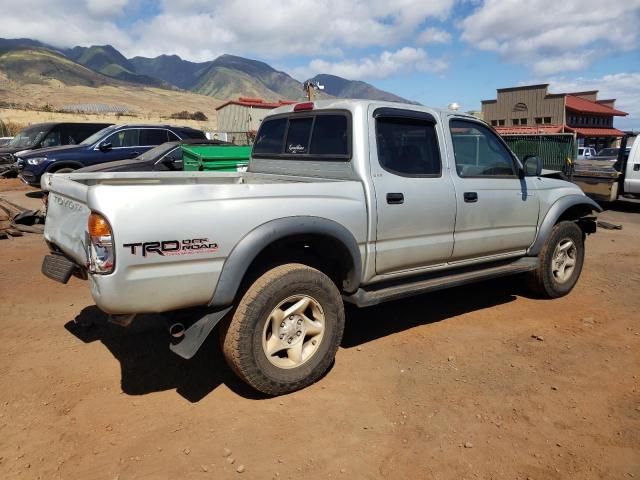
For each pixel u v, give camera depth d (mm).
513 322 4992
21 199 13305
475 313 5227
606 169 13156
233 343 3311
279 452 2951
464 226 4562
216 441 3041
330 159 4137
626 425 3258
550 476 2785
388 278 4172
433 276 4609
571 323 4984
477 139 4766
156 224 2996
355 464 2861
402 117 4191
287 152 4633
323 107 4254
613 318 5133
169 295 3096
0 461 2836
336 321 3715
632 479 2768
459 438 3100
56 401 3441
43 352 4156
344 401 3492
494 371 3953
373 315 5129
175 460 2869
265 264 3555
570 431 3188
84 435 3080
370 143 3967
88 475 2742
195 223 3107
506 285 6180
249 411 3363
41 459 2861
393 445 3027
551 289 5590
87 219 3189
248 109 30266
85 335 4500
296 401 3494
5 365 3924
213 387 3664
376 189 3930
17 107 83625
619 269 7055
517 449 3006
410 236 4184
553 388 3703
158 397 3518
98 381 3717
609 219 12094
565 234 5566
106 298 2953
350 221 3766
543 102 38344
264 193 3379
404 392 3617
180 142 11930
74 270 3527
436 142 4406
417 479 2752
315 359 3641
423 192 4207
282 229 3377
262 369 3385
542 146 14422
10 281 5973
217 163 10266
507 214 4934
